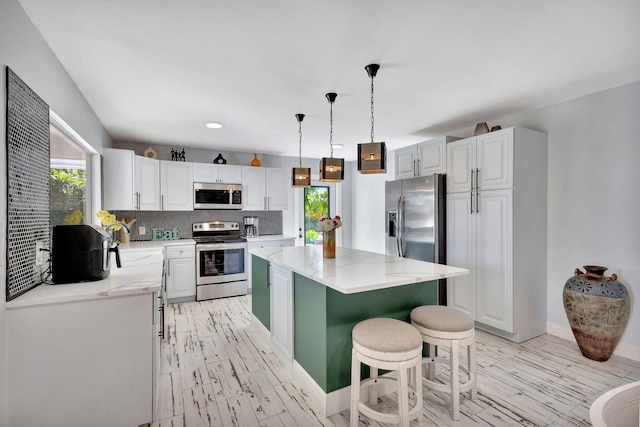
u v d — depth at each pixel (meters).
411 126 3.77
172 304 4.20
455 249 3.39
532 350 2.77
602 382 2.26
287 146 4.83
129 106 2.98
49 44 1.88
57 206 2.44
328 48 1.97
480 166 3.14
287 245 5.07
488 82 2.51
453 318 1.91
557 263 3.04
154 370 1.79
